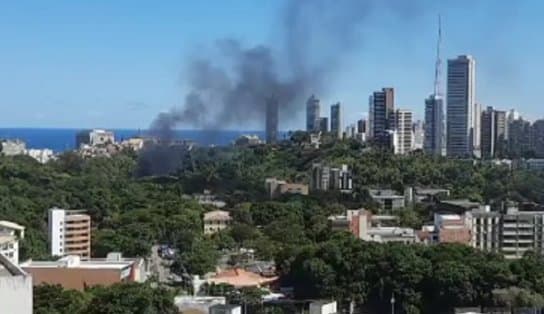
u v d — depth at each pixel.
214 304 194.75
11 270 53.97
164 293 190.38
